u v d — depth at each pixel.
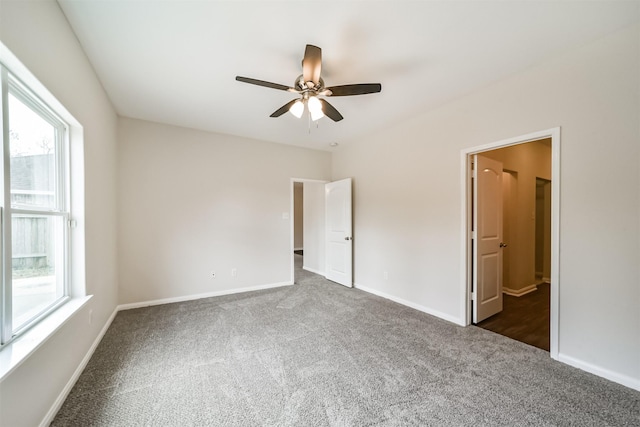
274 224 4.43
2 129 1.25
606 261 1.90
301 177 4.73
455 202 2.91
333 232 4.77
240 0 1.55
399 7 1.61
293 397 1.70
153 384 1.83
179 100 2.89
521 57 2.13
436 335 2.60
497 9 1.63
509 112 2.43
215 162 3.94
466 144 2.79
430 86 2.58
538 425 1.48
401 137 3.57
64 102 1.68
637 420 1.51
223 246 3.99
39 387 1.38
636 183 1.78
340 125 3.66
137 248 3.42
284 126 3.70
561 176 2.10
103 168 2.62
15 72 1.30
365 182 4.22
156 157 3.54
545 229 4.69
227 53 2.07
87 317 2.10
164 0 1.54
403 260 3.54
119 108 3.10
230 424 1.48
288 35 1.86
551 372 1.97
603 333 1.91
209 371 1.99
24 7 1.25
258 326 2.81
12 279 1.35
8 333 1.28
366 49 2.02
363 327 2.79
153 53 2.06
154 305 3.47
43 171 1.71
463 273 2.84
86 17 1.68
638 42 1.76
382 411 1.58
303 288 4.33
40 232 1.66
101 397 1.69
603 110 1.90
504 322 2.94
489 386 1.81
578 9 1.63
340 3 1.58
